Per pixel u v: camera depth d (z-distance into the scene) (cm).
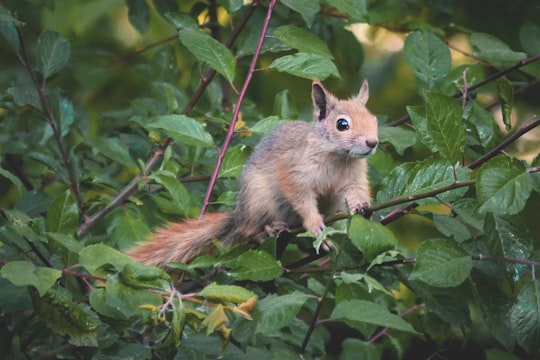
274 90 1548
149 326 739
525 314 805
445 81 1171
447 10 1384
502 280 897
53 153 1196
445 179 883
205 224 1056
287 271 902
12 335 836
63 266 820
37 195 1092
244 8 1323
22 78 1416
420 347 1166
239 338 745
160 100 1307
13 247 870
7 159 1175
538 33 1234
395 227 1512
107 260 736
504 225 848
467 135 1024
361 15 997
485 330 1373
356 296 912
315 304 990
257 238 1058
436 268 802
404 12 1407
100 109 1577
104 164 1305
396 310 1110
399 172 919
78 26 1568
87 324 747
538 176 822
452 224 936
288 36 981
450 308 914
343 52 1377
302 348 815
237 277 816
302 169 1048
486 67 1374
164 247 1048
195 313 699
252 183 1070
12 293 795
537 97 1498
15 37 1095
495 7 1466
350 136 1024
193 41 980
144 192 1137
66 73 1497
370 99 1587
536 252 835
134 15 1340
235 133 1084
